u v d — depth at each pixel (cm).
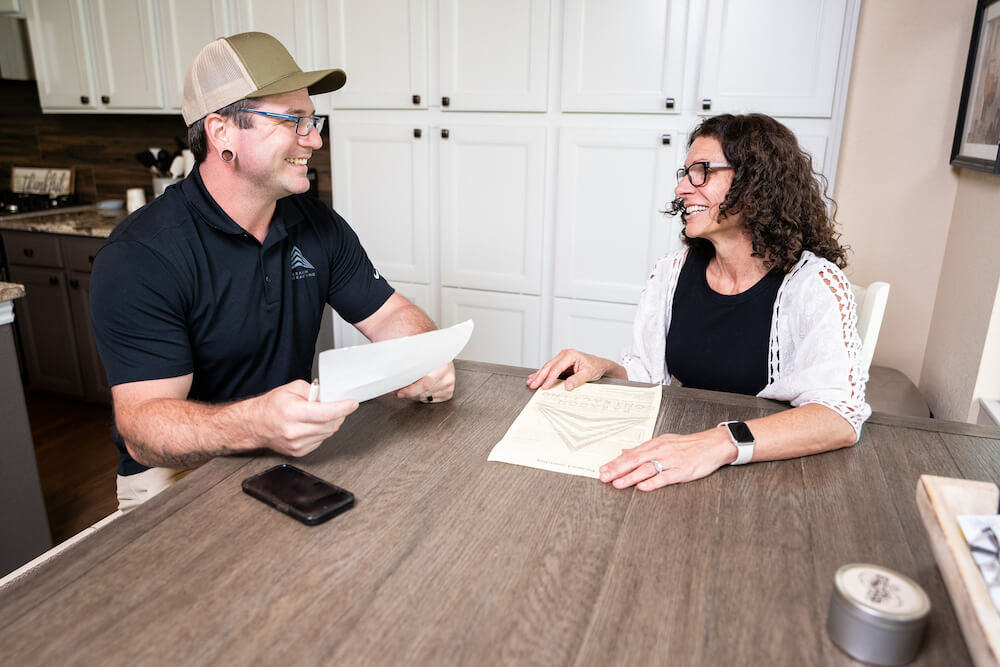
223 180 126
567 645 65
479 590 72
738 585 74
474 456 101
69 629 67
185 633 66
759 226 130
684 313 147
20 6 314
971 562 65
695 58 224
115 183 360
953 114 206
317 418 93
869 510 89
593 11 230
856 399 112
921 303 223
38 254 306
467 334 115
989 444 108
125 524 84
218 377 139
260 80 119
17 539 181
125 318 118
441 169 264
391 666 62
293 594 72
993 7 179
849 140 219
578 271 255
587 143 242
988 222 175
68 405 321
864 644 63
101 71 309
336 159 279
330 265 154
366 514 86
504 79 246
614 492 92
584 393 126
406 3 251
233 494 91
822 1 209
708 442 100
